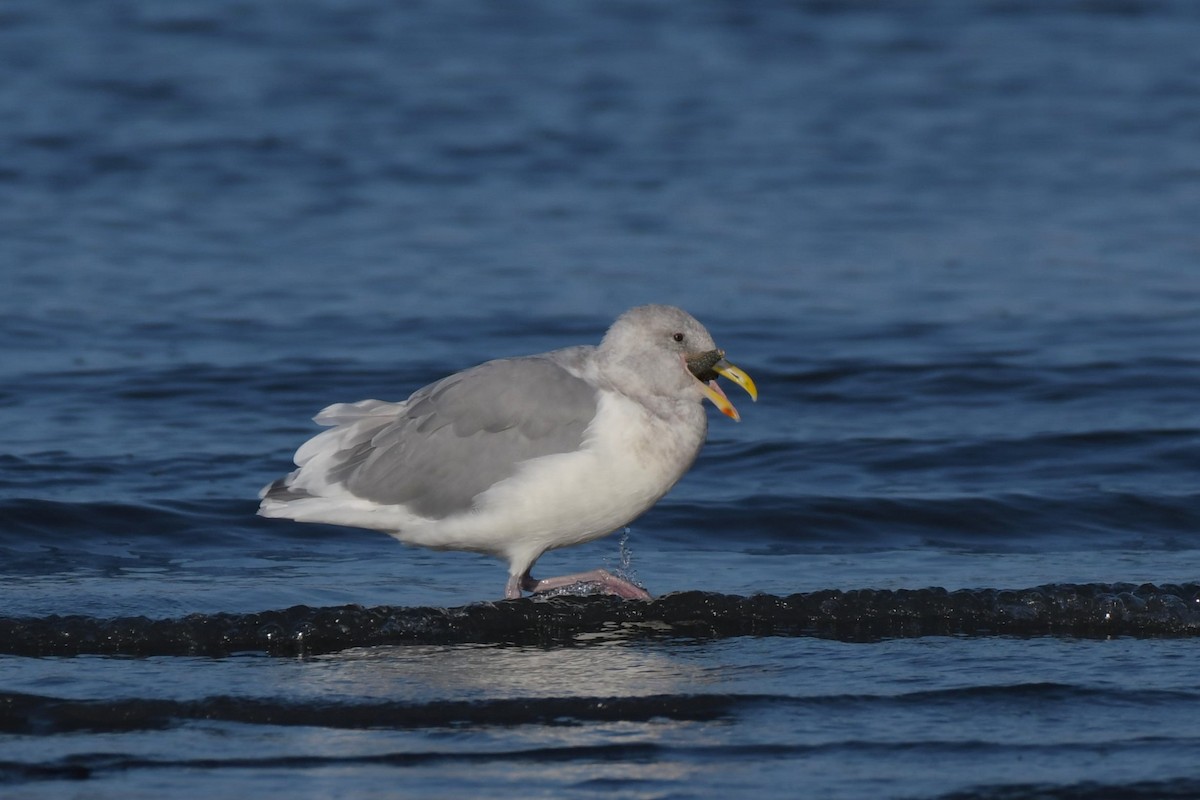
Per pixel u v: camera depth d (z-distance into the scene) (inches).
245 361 751.1
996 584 480.7
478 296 878.4
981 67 1561.3
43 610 442.9
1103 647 419.8
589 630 435.8
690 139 1284.4
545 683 387.2
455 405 448.8
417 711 365.7
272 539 531.2
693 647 420.5
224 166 1170.0
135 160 1175.6
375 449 456.4
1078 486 589.3
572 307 857.5
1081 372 747.4
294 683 386.0
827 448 637.3
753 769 331.6
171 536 528.4
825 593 453.4
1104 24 1755.7
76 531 527.2
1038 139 1298.0
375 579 488.7
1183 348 785.6
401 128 1298.0
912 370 751.7
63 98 1343.5
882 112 1387.8
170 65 1475.1
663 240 1007.0
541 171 1185.4
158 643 418.0
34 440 630.5
